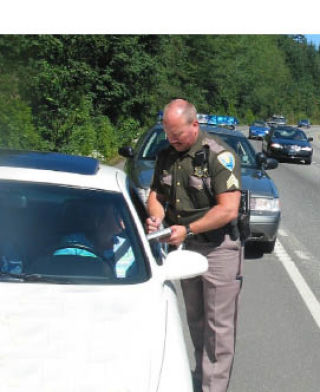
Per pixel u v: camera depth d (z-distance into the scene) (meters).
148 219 3.64
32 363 2.47
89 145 16.48
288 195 14.81
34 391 2.33
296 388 4.35
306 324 5.64
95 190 3.67
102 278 3.17
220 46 63.12
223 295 3.77
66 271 3.21
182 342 2.83
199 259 3.29
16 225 3.40
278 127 28.19
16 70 13.55
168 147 3.74
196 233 3.55
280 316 5.79
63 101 14.95
